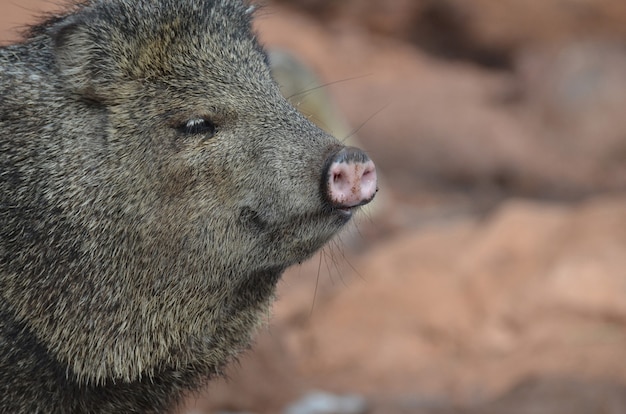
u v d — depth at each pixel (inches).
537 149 1085.1
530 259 625.6
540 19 1433.3
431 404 510.0
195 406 493.0
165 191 292.5
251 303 313.3
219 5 313.4
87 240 289.9
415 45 1450.5
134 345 295.3
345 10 1433.3
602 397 469.4
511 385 520.1
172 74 297.9
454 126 1101.7
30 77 297.0
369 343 596.1
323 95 787.4
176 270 295.0
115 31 297.6
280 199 287.6
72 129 293.0
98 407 299.3
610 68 1138.0
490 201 998.4
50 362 291.3
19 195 290.7
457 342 589.6
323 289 657.0
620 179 1053.2
